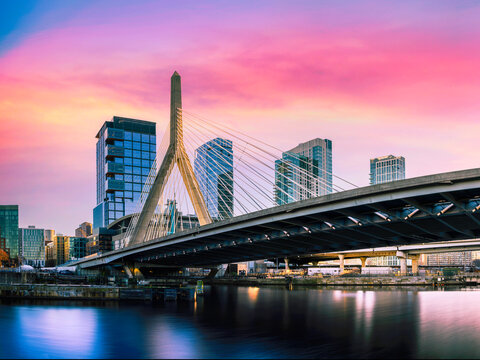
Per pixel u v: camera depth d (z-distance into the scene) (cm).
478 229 4756
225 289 10725
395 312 4988
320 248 6988
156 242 9700
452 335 3403
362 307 5591
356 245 6438
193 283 13388
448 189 3797
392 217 4644
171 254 10419
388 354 2730
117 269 16912
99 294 6456
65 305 5797
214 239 7838
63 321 4250
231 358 2630
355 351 2814
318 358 2623
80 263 18038
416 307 5553
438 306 5666
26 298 6594
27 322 4181
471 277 13288
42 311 5094
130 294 6425
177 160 11381
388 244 5894
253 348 2909
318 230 5547
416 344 3041
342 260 18562
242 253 8881
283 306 5772
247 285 13350
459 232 4875
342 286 12325
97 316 4631
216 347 2947
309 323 4088
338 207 4775
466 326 3869
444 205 4231
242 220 6288
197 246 8875
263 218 5925
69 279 13450
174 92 11538
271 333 3509
